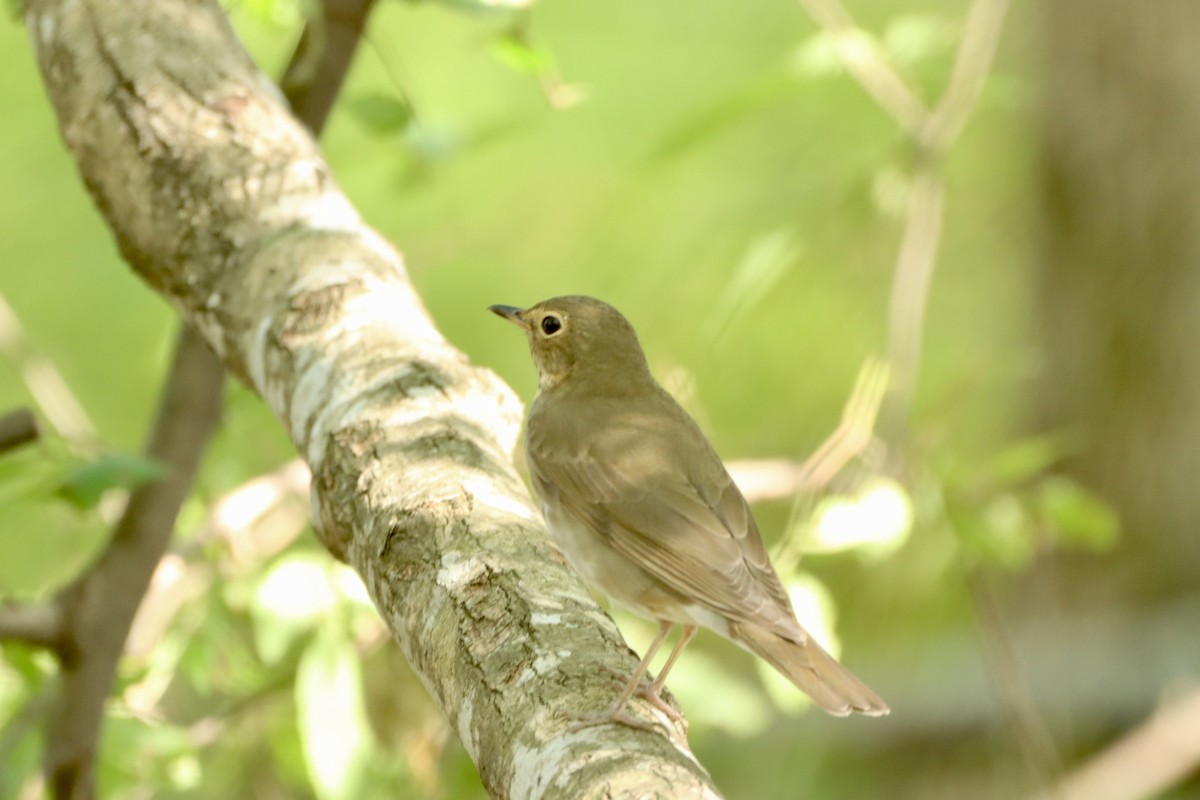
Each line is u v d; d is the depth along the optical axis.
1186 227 14.80
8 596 9.05
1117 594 15.19
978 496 10.92
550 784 4.84
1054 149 15.34
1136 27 14.80
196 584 10.62
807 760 15.38
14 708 9.64
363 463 6.43
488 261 14.95
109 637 9.01
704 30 15.44
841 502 10.33
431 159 10.73
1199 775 14.78
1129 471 15.13
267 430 11.08
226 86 8.09
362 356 6.94
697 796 4.62
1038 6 15.40
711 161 15.06
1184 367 14.88
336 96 9.78
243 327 7.45
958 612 14.71
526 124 11.83
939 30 12.65
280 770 10.99
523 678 5.30
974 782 15.38
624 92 15.21
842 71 12.74
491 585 5.68
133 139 7.91
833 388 15.38
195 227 7.74
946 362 16.00
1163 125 14.80
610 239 15.05
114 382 13.68
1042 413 15.53
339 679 9.44
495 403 6.82
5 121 14.11
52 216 14.07
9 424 7.75
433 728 10.54
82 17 8.27
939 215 11.43
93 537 11.33
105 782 9.48
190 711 12.38
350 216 7.81
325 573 9.55
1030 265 15.73
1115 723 15.06
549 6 15.52
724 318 12.15
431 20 15.06
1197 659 14.86
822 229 13.84
